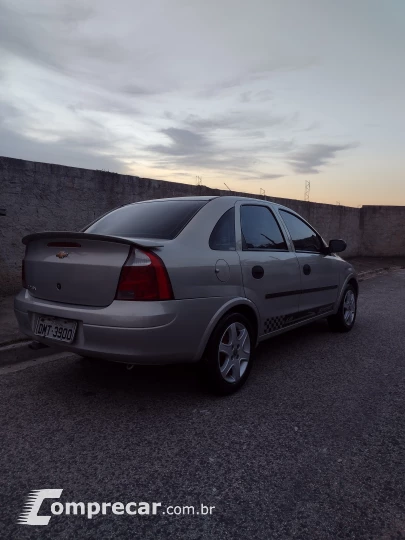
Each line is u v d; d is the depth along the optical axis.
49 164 6.67
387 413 3.13
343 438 2.75
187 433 2.79
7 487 2.22
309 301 4.55
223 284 3.22
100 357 2.88
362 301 8.20
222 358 3.36
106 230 3.58
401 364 4.30
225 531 1.92
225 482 2.28
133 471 2.37
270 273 3.79
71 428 2.84
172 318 2.79
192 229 3.22
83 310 2.87
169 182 8.70
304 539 1.87
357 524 1.96
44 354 4.39
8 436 2.73
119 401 3.27
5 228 6.28
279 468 2.41
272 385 3.66
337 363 4.30
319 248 4.97
